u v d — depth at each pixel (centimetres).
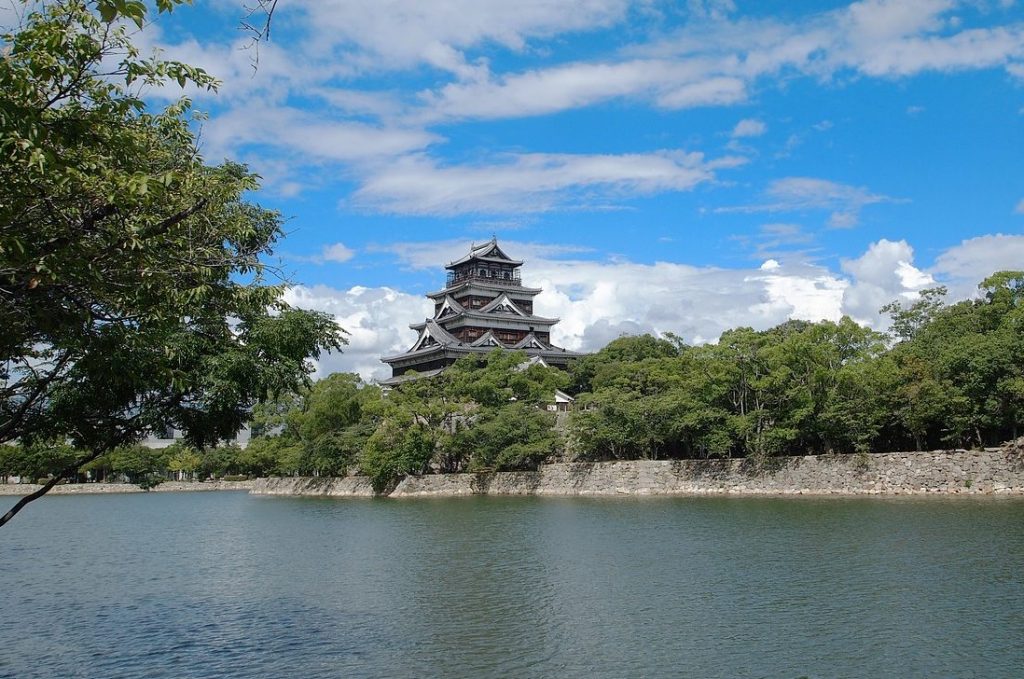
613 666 2283
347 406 10200
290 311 2278
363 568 4016
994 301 6919
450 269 14388
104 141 1322
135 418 2150
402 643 2578
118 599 3481
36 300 1367
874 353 6975
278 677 2273
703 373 7488
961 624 2531
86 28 1269
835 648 2356
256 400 2297
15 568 4466
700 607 2877
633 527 5069
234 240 1916
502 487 8550
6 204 1254
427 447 9106
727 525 4969
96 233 1444
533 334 13238
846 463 6681
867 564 3488
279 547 5022
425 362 13075
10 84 1183
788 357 6919
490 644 2536
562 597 3130
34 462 9562
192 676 2317
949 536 4103
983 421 6131
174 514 8050
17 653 2606
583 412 8281
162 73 1338
